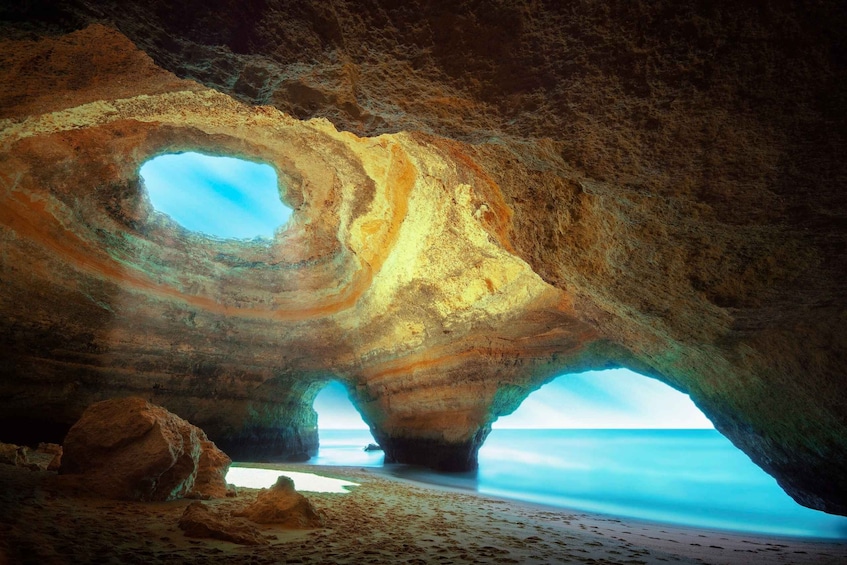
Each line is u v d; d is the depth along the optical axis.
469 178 7.94
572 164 4.40
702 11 2.90
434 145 8.20
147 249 13.76
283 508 5.19
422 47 3.36
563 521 7.19
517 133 3.98
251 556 3.87
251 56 3.53
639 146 3.95
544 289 11.04
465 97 3.68
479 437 15.01
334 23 3.28
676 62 3.19
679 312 6.52
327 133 11.02
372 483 10.40
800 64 3.05
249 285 15.70
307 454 19.55
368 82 3.74
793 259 4.89
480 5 3.09
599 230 5.97
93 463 5.77
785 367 6.38
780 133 3.54
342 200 13.16
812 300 5.37
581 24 3.10
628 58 3.23
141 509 5.14
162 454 5.65
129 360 13.93
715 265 5.39
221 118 8.24
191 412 15.28
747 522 8.89
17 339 11.74
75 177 11.66
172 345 14.61
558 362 13.87
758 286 5.35
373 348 15.95
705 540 6.52
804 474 7.51
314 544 4.41
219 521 4.51
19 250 11.24
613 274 6.50
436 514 6.63
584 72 3.35
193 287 14.74
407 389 15.58
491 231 8.42
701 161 3.97
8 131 6.52
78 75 5.77
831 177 3.83
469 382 13.98
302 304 16.27
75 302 12.53
